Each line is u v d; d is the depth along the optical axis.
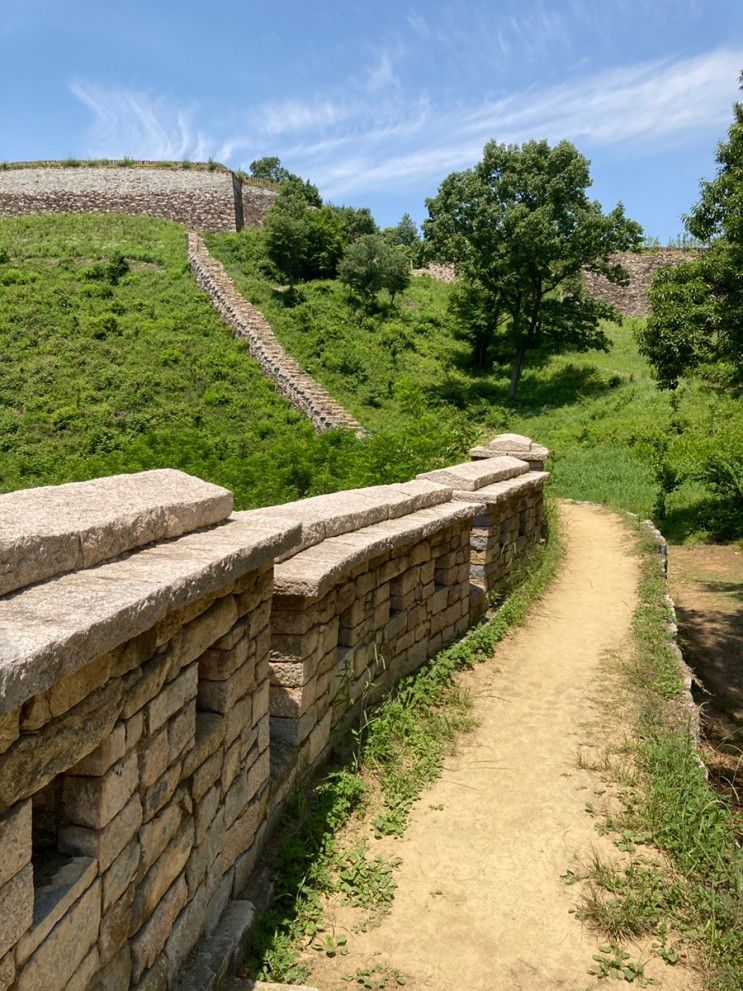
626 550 12.23
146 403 21.42
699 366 12.15
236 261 37.28
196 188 42.81
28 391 21.41
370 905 3.70
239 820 3.51
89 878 2.24
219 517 3.58
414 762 5.05
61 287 29.22
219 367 24.48
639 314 39.75
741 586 12.17
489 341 34.53
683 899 3.79
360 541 4.86
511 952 3.45
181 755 2.87
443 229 31.33
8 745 1.85
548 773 5.04
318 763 4.61
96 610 2.08
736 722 7.55
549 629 8.26
